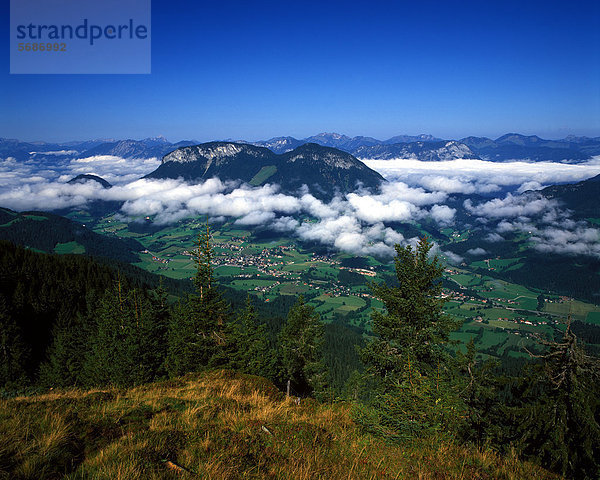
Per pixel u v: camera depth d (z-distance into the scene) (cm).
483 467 714
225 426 780
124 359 3122
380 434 816
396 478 625
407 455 727
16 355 3997
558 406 901
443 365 1461
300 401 1339
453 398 950
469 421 927
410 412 859
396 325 1658
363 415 904
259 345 3150
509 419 972
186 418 809
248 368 2911
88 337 4338
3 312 4297
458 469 686
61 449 580
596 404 861
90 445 626
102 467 533
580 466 838
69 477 512
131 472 517
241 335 3153
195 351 3034
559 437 854
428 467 681
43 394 1057
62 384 3716
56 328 5444
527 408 924
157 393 1127
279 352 3462
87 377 3475
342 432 837
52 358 3897
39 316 5875
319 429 819
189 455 602
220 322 3219
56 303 6581
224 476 536
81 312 6625
